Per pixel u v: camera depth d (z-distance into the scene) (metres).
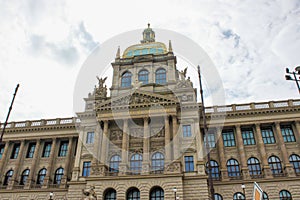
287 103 58.25
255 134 57.03
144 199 43.88
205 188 45.41
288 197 49.03
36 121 65.44
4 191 57.16
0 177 60.16
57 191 55.69
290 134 56.38
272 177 50.81
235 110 58.31
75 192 49.41
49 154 62.88
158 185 44.78
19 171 60.84
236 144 56.75
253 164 54.59
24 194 56.53
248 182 51.06
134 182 45.56
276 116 56.91
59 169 60.66
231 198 50.41
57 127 63.31
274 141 56.12
